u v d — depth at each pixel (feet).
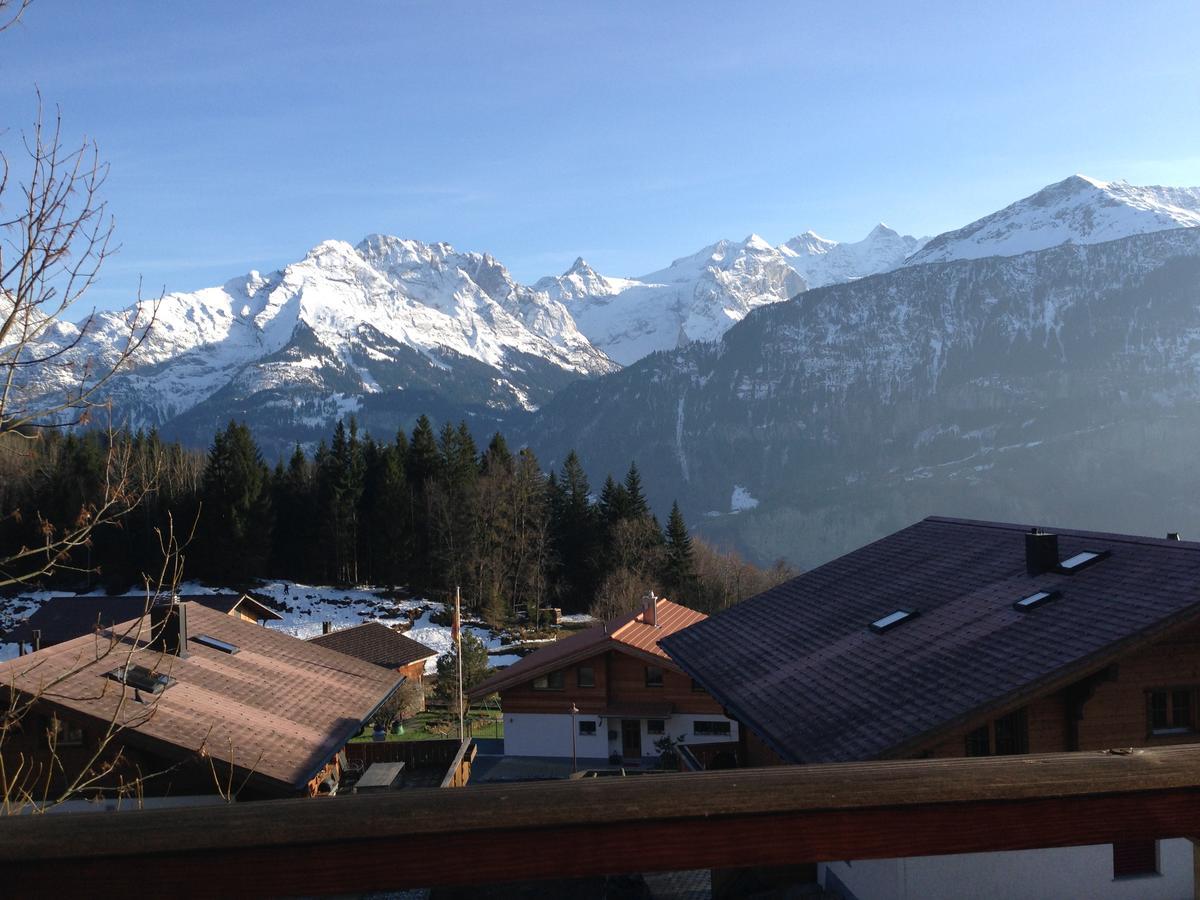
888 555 64.80
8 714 16.67
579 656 96.17
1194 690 40.14
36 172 16.39
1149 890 36.37
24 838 5.63
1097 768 6.43
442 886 5.94
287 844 5.81
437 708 124.36
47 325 16.79
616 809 6.01
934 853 6.28
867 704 42.65
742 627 63.98
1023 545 54.24
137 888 5.75
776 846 6.17
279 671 61.87
